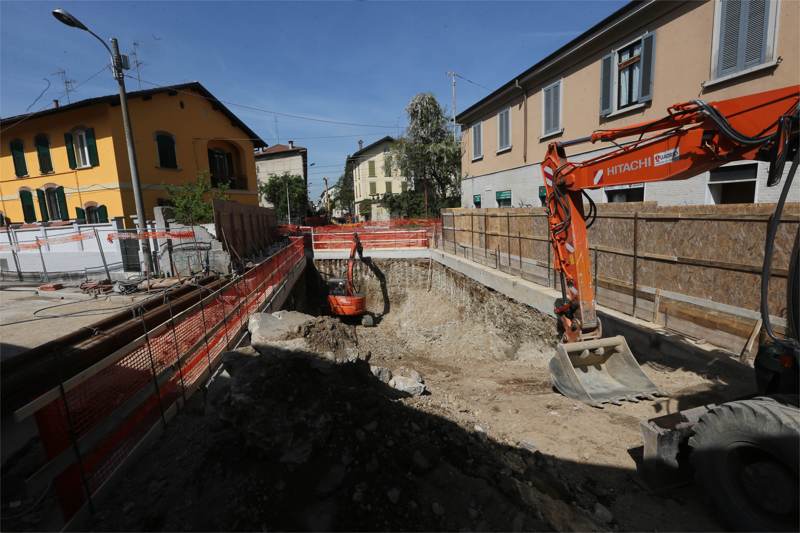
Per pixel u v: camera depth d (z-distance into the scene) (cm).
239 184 2658
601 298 854
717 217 594
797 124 331
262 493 311
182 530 289
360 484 326
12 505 313
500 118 1869
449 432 445
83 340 433
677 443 388
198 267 1203
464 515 325
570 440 501
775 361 353
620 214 784
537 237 1039
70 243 1303
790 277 340
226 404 363
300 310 1855
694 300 632
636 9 1064
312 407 363
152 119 1955
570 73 1391
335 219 5372
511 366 1020
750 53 862
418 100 3125
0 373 327
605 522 357
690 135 412
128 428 374
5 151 2058
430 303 1848
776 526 297
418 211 3325
